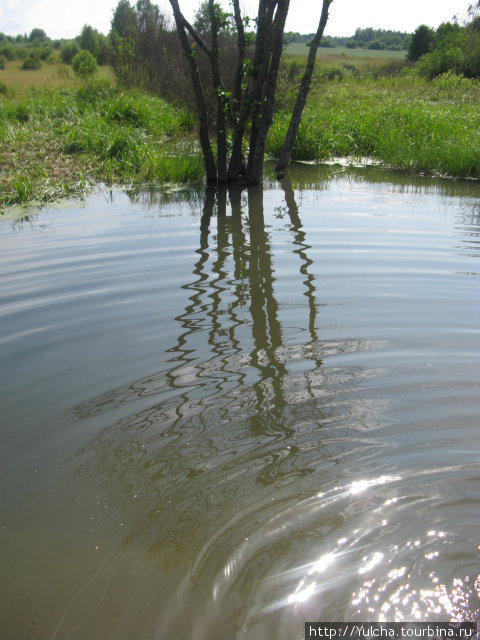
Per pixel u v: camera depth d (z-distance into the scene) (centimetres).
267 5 865
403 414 324
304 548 234
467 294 479
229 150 1154
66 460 287
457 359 380
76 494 264
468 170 1046
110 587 216
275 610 206
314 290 493
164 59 1692
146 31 1767
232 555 230
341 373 366
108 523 247
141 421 317
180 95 1558
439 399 337
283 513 252
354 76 3036
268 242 628
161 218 745
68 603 210
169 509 255
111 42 2583
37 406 331
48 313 452
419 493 263
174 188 950
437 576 220
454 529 242
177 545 236
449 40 2795
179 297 481
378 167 1145
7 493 265
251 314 448
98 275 533
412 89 2184
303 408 329
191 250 604
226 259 573
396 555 229
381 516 250
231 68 1465
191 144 1210
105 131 1208
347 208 786
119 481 272
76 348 397
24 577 221
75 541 238
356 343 402
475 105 1694
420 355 386
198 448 295
